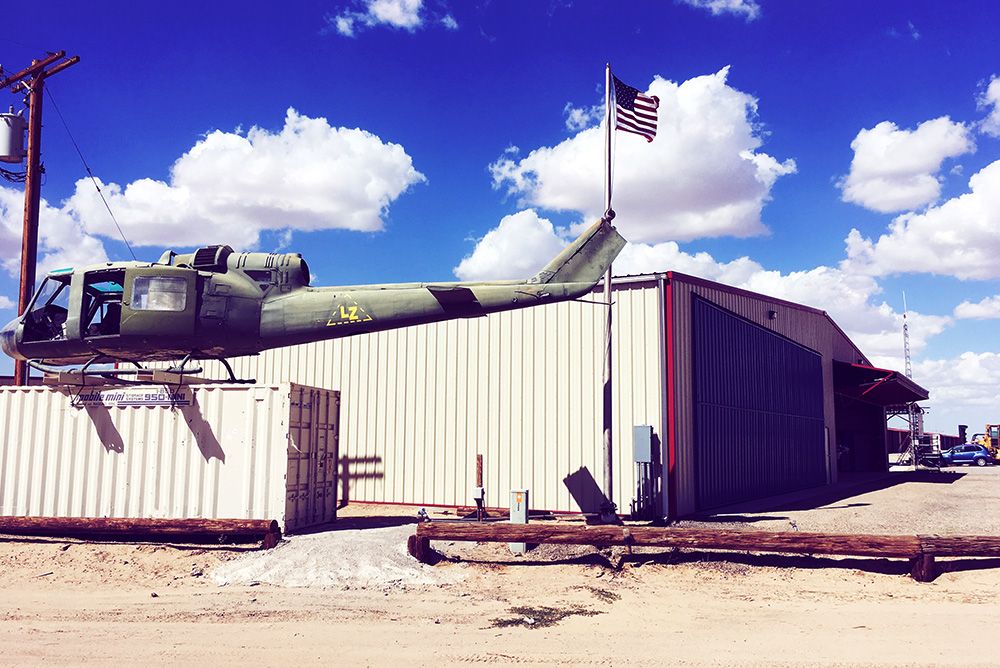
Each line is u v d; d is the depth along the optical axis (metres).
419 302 13.08
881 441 43.34
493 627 8.02
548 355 17.97
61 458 13.64
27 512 13.58
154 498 13.17
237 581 10.33
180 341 12.98
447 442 18.92
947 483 30.89
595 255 14.01
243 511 12.84
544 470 17.59
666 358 16.67
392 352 20.05
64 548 12.17
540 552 11.73
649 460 15.77
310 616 8.46
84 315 13.20
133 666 6.59
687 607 8.93
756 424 22.95
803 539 10.51
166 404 13.44
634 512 16.33
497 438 18.28
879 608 8.82
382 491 19.64
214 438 13.18
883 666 6.69
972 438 58.28
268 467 12.91
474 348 18.94
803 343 29.25
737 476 20.72
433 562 11.21
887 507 19.50
